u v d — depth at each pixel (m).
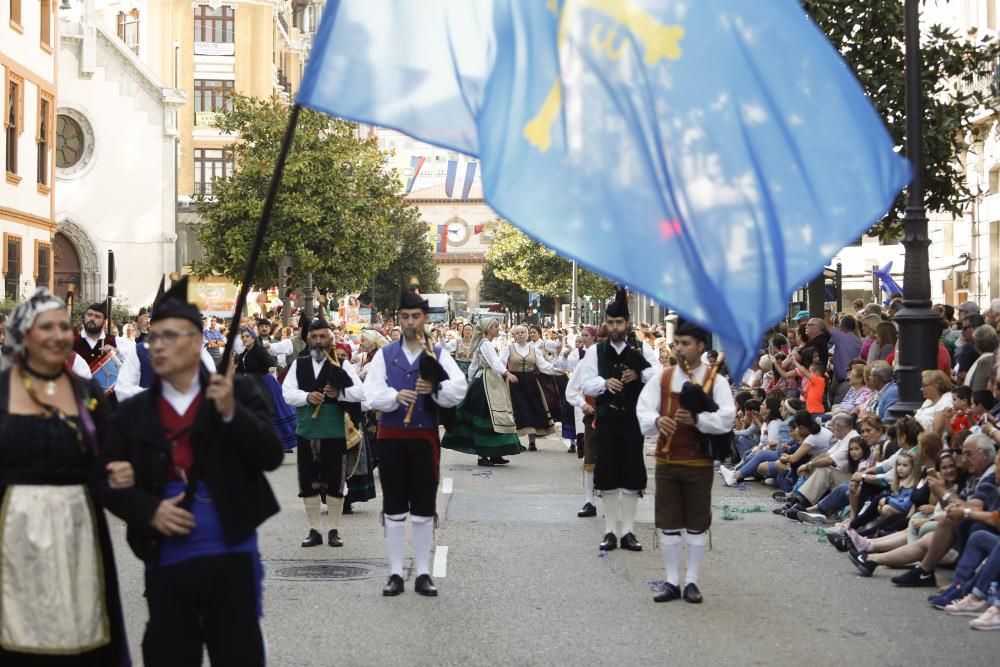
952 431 11.75
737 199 5.80
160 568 5.16
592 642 7.87
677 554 9.24
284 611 8.64
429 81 6.04
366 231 40.81
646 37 5.96
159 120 47.53
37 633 5.27
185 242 56.69
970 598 8.79
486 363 18.42
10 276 31.16
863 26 18.19
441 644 7.76
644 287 5.64
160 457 5.20
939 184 18.50
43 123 34.12
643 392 9.38
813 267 5.82
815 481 13.52
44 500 5.35
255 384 5.50
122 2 63.16
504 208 5.74
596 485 11.38
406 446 9.40
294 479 16.41
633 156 5.80
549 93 5.89
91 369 14.82
